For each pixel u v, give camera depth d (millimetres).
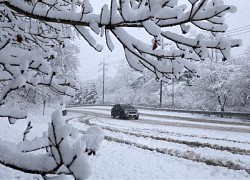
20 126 14203
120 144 11281
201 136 13227
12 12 3590
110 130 15719
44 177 1619
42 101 24688
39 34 3510
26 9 2508
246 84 25859
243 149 10180
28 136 11648
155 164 7969
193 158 8922
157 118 23594
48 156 1641
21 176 5883
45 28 3859
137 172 7008
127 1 2217
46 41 3764
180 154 9547
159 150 10211
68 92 2898
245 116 22016
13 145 1771
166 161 8430
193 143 11477
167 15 2111
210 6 2289
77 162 1334
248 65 25375
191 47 2648
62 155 1364
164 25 2316
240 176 6902
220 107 27062
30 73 2092
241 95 26641
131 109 23562
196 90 29766
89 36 2607
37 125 16562
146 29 2223
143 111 32969
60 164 1451
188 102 34250
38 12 2492
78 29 2600
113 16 2338
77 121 21859
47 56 2791
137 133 14398
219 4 2260
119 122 20422
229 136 13109
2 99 2041
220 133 14109
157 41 2484
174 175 6836
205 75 27906
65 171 1619
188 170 7379
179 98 41156
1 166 6492
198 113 26531
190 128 16234
